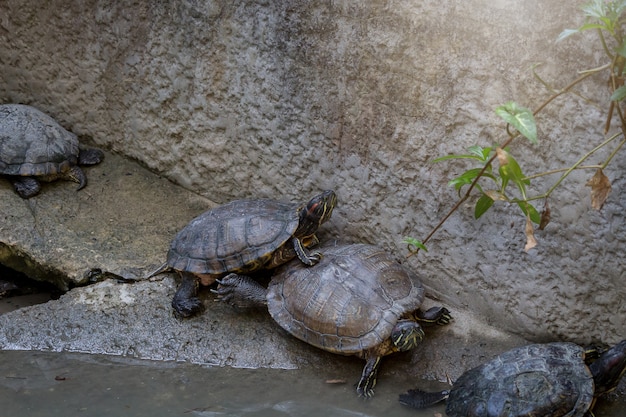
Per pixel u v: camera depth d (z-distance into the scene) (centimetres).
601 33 317
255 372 409
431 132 412
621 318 386
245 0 450
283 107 459
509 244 405
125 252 472
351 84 429
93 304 442
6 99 557
